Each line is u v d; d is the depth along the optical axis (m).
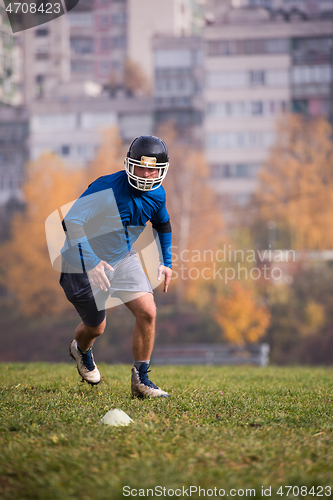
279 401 14.98
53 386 17.34
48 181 188.62
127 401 14.04
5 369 26.12
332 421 12.30
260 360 91.75
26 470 8.64
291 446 9.93
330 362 140.12
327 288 151.38
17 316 170.62
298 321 146.50
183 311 153.38
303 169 188.88
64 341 156.75
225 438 10.34
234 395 15.87
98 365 27.67
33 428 10.98
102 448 9.63
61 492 7.80
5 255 178.88
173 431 10.78
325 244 175.50
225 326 143.38
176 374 23.83
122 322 150.38
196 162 185.00
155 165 13.27
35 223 178.25
